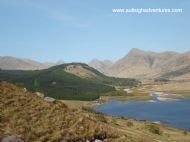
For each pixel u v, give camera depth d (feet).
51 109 98.94
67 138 86.99
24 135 77.97
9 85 107.76
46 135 82.99
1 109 86.79
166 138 278.87
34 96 107.76
